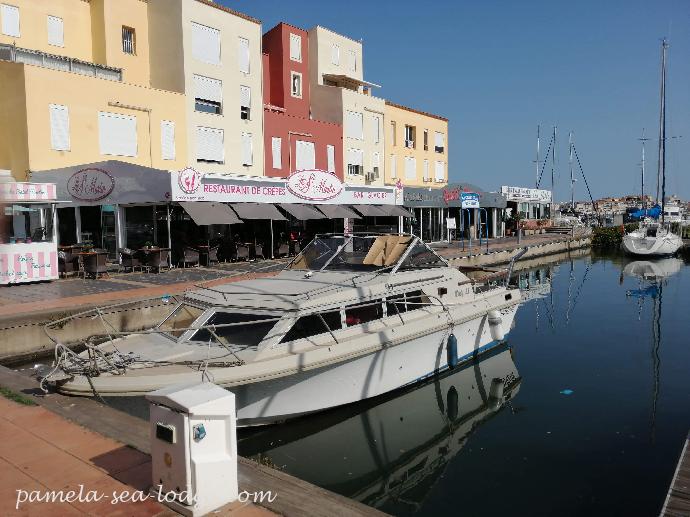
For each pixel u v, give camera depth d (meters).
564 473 6.70
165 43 24.59
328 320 8.20
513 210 49.28
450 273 10.70
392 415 8.94
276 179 21.78
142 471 4.58
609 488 6.30
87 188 18.69
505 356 12.04
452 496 6.25
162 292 13.61
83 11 23.97
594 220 67.75
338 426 8.21
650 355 12.20
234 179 19.94
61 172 18.69
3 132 19.19
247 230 22.86
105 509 3.97
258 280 9.57
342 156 32.75
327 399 7.90
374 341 8.35
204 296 8.64
